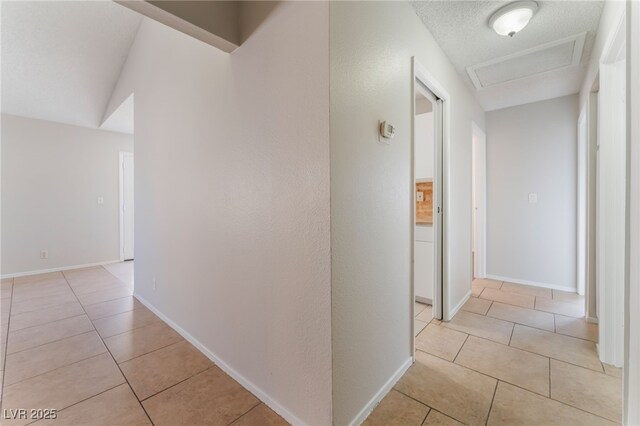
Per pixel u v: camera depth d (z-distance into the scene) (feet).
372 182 4.80
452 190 8.45
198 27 4.86
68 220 14.83
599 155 6.33
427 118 9.44
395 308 5.50
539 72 8.93
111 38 10.28
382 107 5.06
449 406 4.79
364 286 4.60
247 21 5.24
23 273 13.55
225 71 5.81
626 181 3.98
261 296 5.02
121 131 16.28
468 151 10.09
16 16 8.83
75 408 4.88
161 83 8.32
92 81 12.12
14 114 13.26
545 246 11.43
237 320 5.58
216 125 6.07
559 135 11.04
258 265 5.07
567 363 6.00
